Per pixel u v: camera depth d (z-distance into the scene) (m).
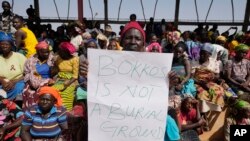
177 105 4.18
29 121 3.06
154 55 1.82
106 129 1.83
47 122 3.04
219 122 4.91
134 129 1.84
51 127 3.04
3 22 6.53
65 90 4.34
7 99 4.11
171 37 7.60
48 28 9.60
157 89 1.84
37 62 4.44
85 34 6.89
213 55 5.64
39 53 4.47
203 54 5.46
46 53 4.48
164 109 1.84
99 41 6.95
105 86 1.83
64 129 3.05
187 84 4.81
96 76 1.82
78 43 6.73
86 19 10.34
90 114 1.82
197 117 4.41
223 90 5.02
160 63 1.83
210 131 4.93
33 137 3.06
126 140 1.84
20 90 4.38
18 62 4.51
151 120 1.84
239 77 5.47
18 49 5.30
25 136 3.05
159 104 1.84
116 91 1.83
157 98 1.84
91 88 1.82
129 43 1.84
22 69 4.54
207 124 4.94
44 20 10.85
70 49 4.49
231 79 5.44
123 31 1.87
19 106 4.43
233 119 4.27
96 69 1.82
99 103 1.82
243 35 8.48
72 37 7.22
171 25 8.55
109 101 1.82
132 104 1.83
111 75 1.82
